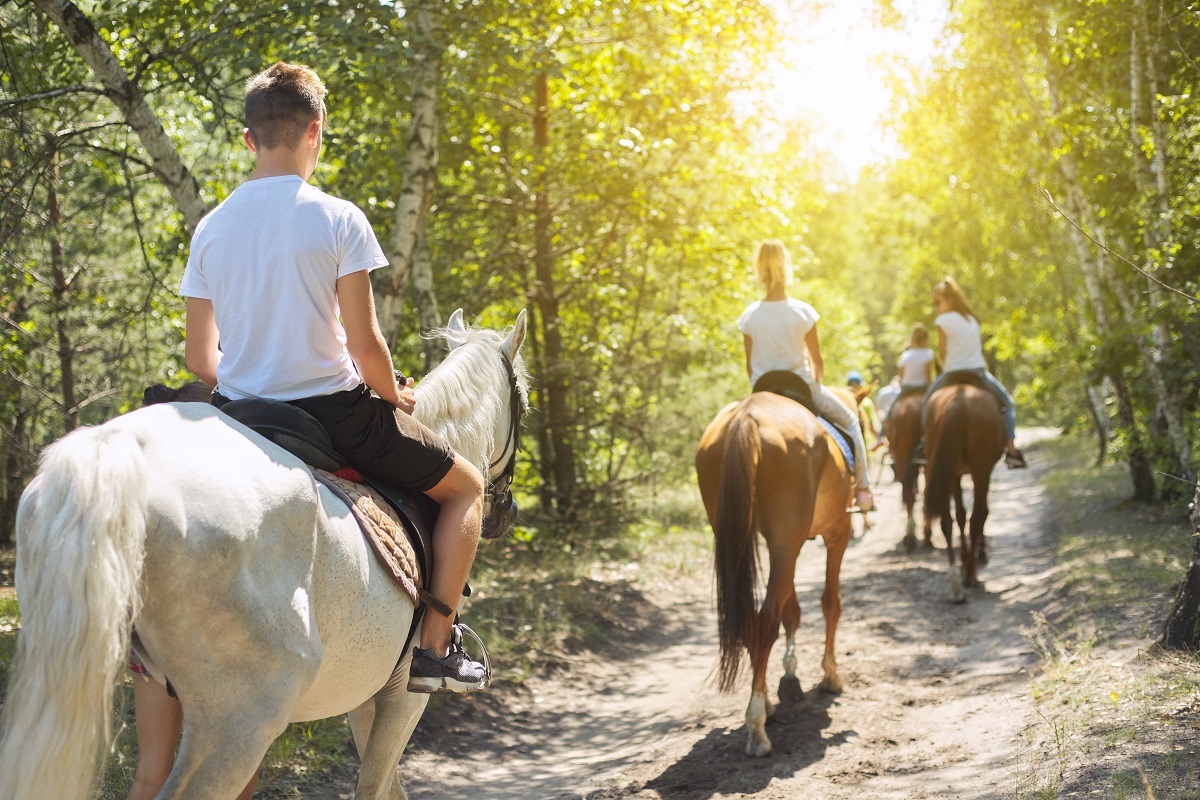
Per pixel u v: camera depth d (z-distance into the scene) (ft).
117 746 14.75
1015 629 23.16
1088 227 38.19
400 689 9.72
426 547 9.30
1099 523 35.01
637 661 26.71
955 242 71.92
